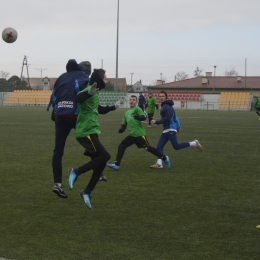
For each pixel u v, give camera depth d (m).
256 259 5.02
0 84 94.38
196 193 8.23
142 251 5.23
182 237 5.74
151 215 6.74
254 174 10.20
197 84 88.69
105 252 5.19
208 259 5.00
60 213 6.82
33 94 73.31
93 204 7.38
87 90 6.61
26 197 7.80
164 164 11.66
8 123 27.16
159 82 98.56
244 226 6.22
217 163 11.86
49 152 13.61
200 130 23.28
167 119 11.23
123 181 9.36
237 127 25.72
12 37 13.11
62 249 5.28
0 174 9.88
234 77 90.25
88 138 6.85
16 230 5.98
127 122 10.87
